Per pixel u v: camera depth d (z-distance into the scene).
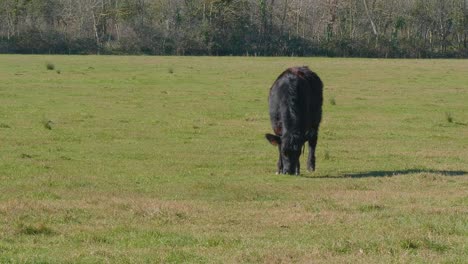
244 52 84.69
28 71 42.88
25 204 12.72
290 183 16.06
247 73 45.94
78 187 15.16
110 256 9.19
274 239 10.39
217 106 29.84
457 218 11.85
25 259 8.91
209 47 83.38
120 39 84.06
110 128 23.84
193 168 17.95
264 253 9.34
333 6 88.62
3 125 23.39
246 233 10.81
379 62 64.31
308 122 17.81
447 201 13.76
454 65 59.66
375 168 18.72
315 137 18.39
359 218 11.99
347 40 86.25
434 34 89.00
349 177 17.20
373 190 15.31
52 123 24.36
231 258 9.14
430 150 21.64
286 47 85.56
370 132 24.80
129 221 11.64
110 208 12.65
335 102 32.00
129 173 17.02
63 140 21.47
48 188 14.89
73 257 9.09
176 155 19.72
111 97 31.66
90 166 17.77
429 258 9.24
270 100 17.78
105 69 46.59
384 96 34.84
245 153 20.39
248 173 17.41
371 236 10.51
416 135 24.41
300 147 17.08
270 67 52.66
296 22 87.81
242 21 85.75
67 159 18.59
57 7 84.56
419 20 88.75
